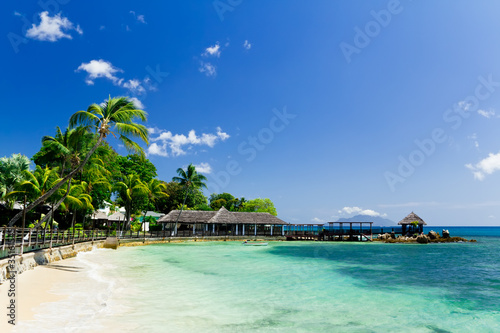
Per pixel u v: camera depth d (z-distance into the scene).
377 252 36.81
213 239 49.91
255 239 53.38
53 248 18.94
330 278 17.16
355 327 8.84
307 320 9.34
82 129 20.61
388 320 9.64
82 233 28.92
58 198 25.47
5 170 32.22
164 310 9.78
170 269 18.95
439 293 13.91
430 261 27.91
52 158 26.48
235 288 13.79
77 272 15.81
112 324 8.10
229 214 54.88
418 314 10.42
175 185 73.31
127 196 44.69
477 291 14.54
